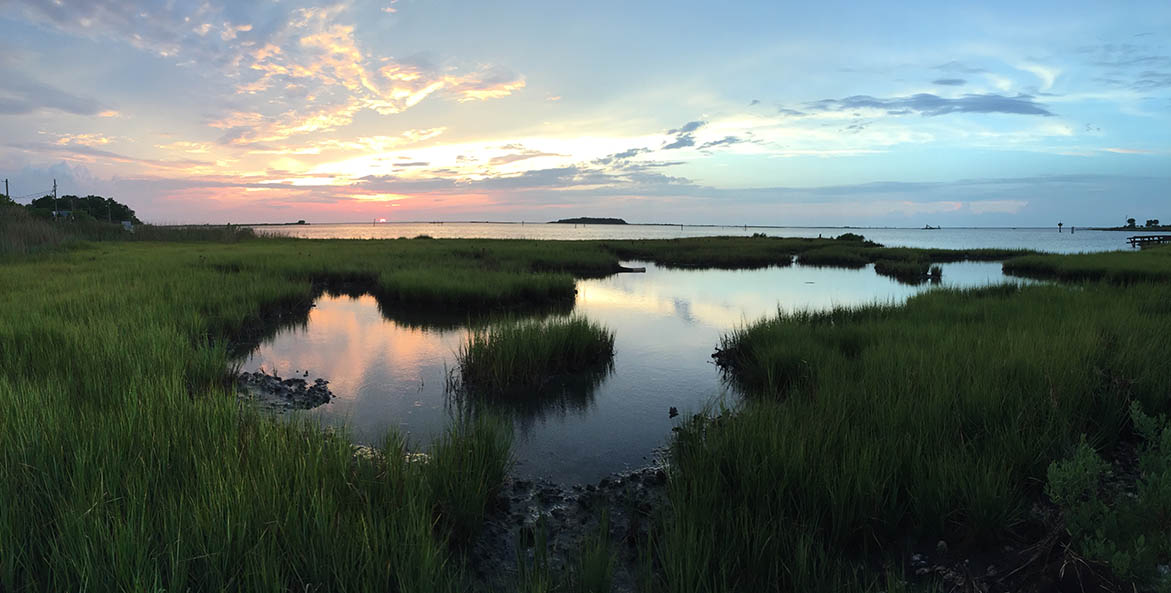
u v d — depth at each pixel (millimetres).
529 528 4738
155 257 24359
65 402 5348
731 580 3570
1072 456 4676
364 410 7879
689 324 14672
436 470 4660
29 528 3455
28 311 10258
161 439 4562
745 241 56500
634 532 4527
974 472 4324
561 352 10086
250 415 5668
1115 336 8359
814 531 3969
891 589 3375
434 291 16750
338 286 20969
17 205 35375
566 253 33406
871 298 19516
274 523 3453
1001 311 11328
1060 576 3557
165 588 3010
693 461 5125
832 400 6008
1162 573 3193
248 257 25156
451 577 3471
